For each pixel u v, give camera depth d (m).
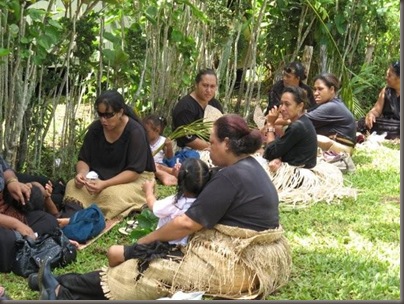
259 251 4.15
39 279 4.21
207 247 4.10
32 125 6.30
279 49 9.33
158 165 6.74
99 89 6.73
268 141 7.10
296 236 5.42
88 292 4.20
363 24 9.46
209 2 7.78
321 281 4.57
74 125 6.56
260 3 8.85
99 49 6.65
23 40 5.72
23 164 6.35
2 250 4.60
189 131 7.04
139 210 5.76
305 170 6.44
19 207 5.04
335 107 7.56
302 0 8.76
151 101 7.38
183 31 7.72
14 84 5.96
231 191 4.07
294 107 6.45
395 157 8.07
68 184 5.87
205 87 7.10
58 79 6.32
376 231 5.58
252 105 9.44
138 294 4.10
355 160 7.91
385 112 9.15
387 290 4.49
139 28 6.86
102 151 5.87
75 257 4.83
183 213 4.18
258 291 4.18
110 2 6.43
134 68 7.00
